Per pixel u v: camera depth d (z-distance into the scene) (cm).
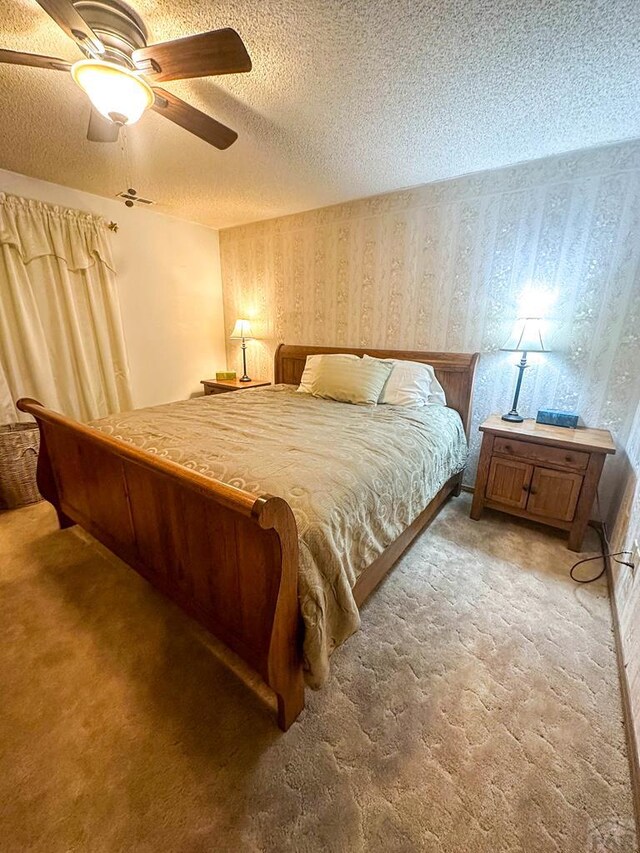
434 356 270
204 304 391
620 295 209
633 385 213
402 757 106
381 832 90
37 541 208
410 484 164
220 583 118
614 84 146
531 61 135
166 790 97
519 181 225
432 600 168
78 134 194
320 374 284
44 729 112
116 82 118
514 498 222
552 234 221
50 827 90
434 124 180
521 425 227
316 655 104
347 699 122
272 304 365
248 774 101
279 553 92
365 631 150
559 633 151
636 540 155
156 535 142
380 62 137
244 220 352
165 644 143
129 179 254
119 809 94
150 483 135
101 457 159
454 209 249
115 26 117
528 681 130
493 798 96
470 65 138
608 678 132
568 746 109
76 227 280
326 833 89
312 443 165
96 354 310
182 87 153
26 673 130
